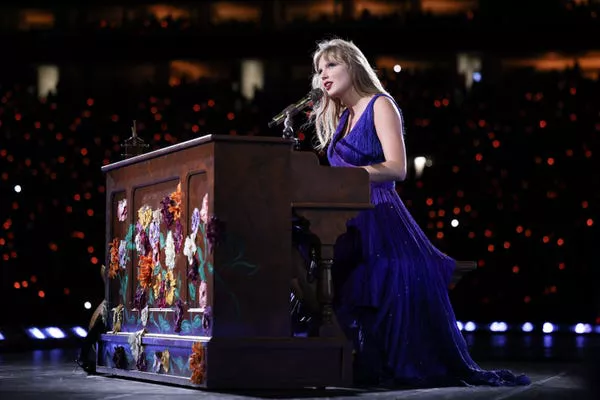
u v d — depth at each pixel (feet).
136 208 34.04
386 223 33.12
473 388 30.68
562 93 99.55
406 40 112.27
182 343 29.43
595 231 94.02
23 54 115.85
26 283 85.56
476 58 116.06
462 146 96.27
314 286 30.71
